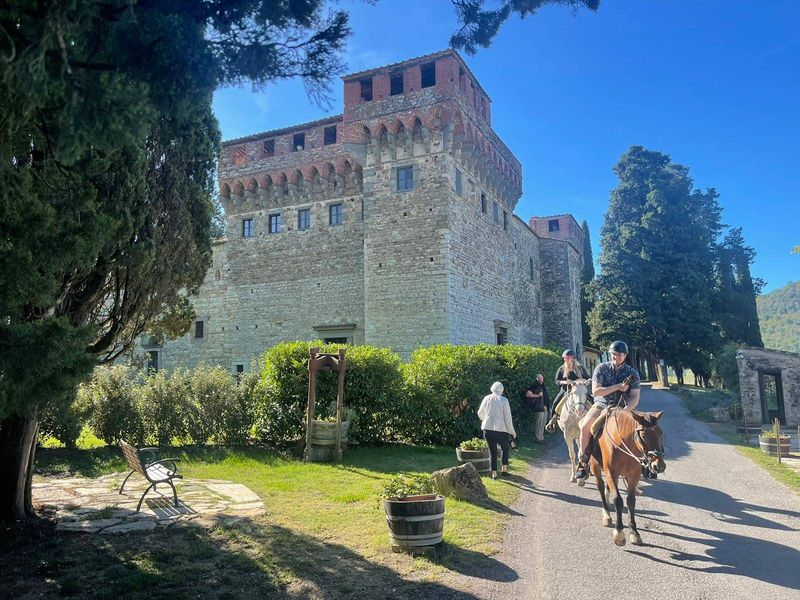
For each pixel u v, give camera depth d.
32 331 4.66
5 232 4.86
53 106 4.91
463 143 28.09
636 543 7.22
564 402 11.63
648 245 45.06
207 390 15.05
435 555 6.66
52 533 7.31
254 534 7.31
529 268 40.75
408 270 26.33
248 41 5.62
